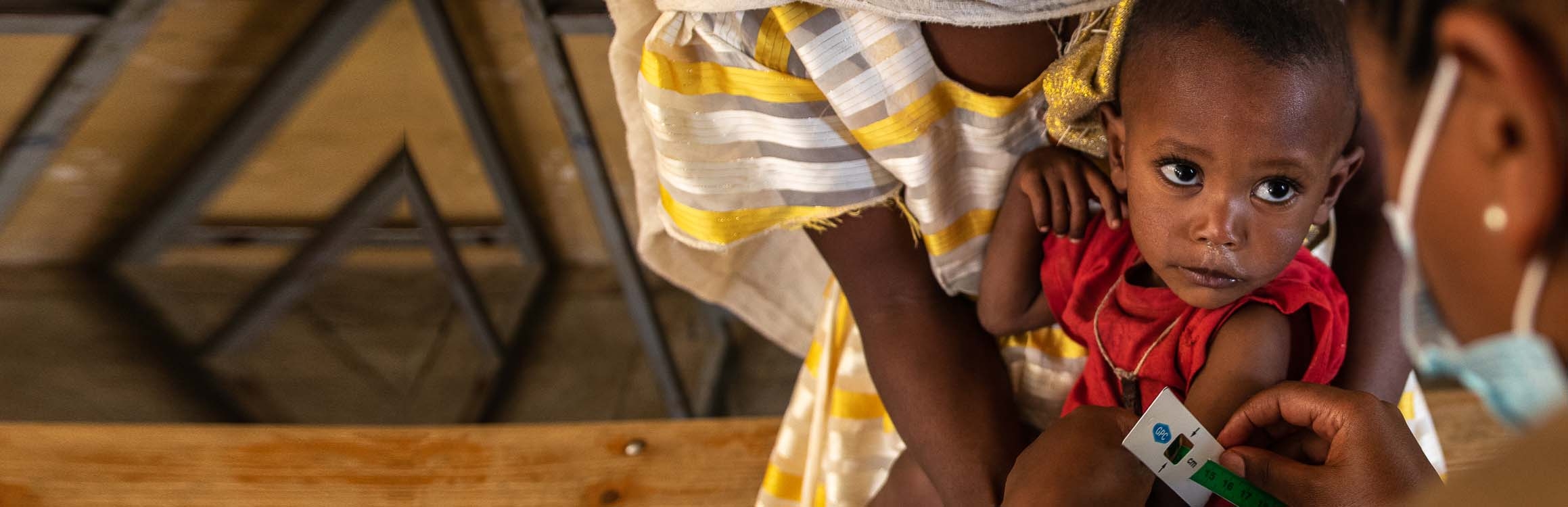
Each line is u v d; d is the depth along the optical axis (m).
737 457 1.49
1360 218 1.02
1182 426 0.76
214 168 3.61
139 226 3.80
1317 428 0.78
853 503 1.28
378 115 3.53
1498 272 0.37
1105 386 0.98
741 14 0.91
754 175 1.00
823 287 1.38
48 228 3.80
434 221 3.50
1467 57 0.35
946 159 0.95
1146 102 0.80
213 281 3.89
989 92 0.92
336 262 3.98
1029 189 0.94
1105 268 0.96
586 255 3.99
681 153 0.98
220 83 3.35
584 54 3.24
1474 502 0.28
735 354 3.82
